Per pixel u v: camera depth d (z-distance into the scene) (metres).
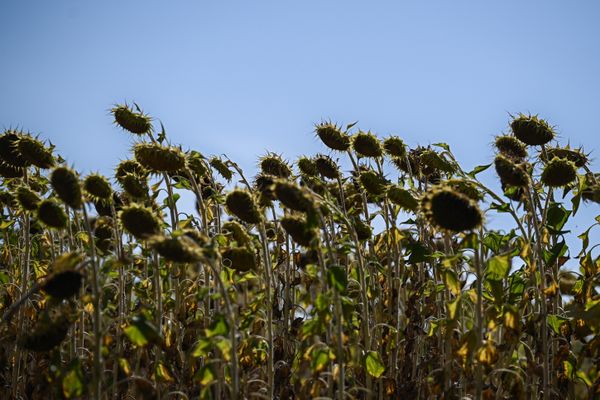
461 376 4.64
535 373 4.50
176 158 4.62
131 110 4.88
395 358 4.80
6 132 4.67
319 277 4.30
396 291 5.00
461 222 4.14
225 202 4.50
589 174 4.98
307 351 4.20
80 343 4.65
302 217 4.33
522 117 4.80
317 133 5.03
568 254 5.02
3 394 4.87
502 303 4.52
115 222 4.61
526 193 4.64
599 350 4.79
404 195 4.79
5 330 4.87
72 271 4.12
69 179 4.11
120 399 4.68
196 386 4.62
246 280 4.60
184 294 4.88
